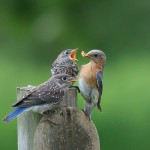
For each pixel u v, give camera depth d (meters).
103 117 15.34
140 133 15.20
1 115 15.59
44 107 9.39
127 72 18.31
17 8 34.69
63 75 9.82
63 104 9.59
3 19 34.31
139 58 21.89
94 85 9.70
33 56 31.19
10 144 14.85
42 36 33.09
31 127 9.42
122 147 15.13
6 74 18.89
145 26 31.34
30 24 34.19
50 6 34.22
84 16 33.44
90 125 9.25
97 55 9.80
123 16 32.00
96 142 9.28
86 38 32.88
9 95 16.89
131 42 31.34
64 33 33.28
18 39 33.16
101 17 32.81
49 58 31.92
